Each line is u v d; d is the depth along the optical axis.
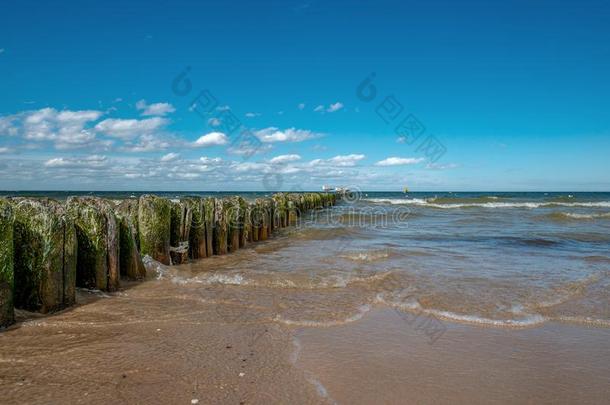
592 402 3.96
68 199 7.82
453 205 40.16
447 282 8.34
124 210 8.88
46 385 3.95
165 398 3.77
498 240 15.28
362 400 3.89
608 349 5.18
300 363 4.59
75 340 5.01
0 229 5.19
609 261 11.09
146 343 4.98
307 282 8.16
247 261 10.52
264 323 5.82
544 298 7.26
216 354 4.74
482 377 4.40
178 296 7.02
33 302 5.84
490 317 6.27
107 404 3.65
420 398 3.96
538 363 4.77
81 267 6.99
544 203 42.72
